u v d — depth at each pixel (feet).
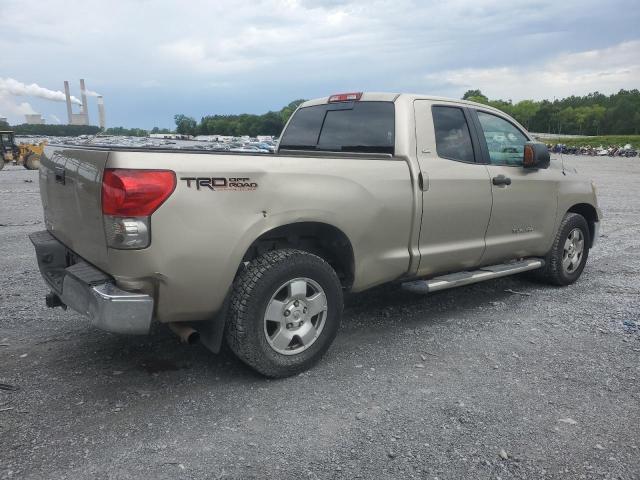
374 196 12.98
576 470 8.73
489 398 11.05
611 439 9.61
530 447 9.34
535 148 16.76
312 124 16.72
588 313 16.55
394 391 11.34
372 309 16.81
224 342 13.55
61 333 14.38
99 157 9.95
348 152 15.37
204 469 8.64
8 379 11.64
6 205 42.32
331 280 12.16
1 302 16.88
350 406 10.69
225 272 10.73
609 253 25.80
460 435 9.68
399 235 13.76
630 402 10.94
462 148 15.64
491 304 17.47
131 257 9.71
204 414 10.32
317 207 11.89
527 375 12.15
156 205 9.73
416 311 16.66
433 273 15.05
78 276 10.34
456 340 14.26
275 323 11.69
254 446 9.29
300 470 8.65
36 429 9.68
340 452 9.14
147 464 8.73
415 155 14.20
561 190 18.69
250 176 10.85
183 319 10.82
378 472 8.63
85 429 9.72
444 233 14.87
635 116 507.30
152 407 10.55
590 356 13.23
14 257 23.32
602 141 395.14
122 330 9.77
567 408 10.68
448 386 11.58
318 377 11.97
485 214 15.88
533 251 18.08
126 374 11.99
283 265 11.28
